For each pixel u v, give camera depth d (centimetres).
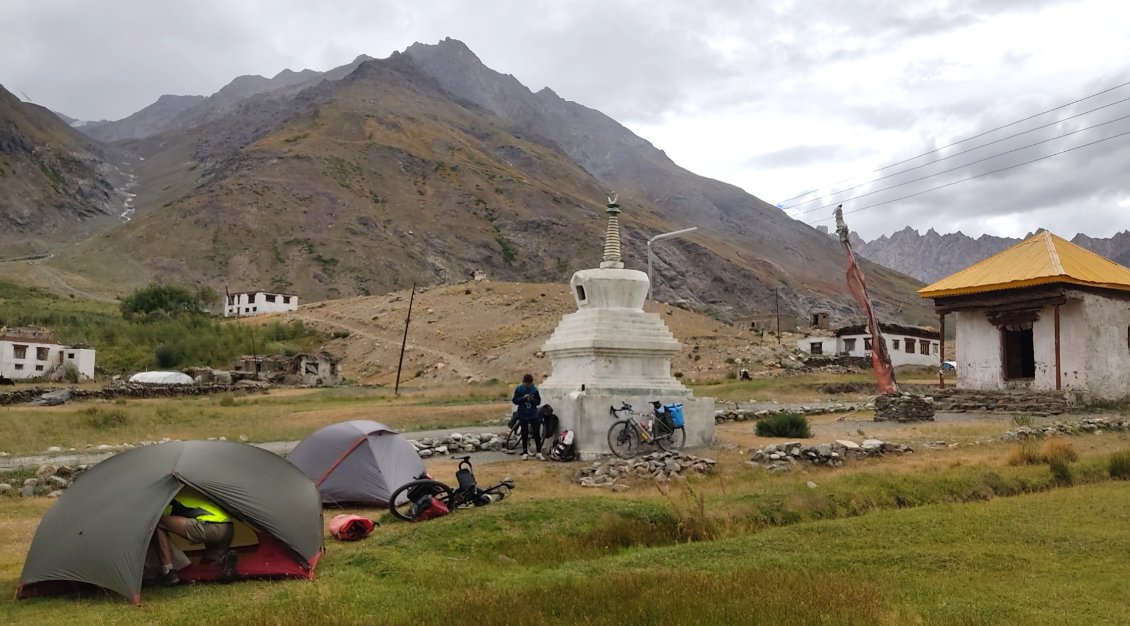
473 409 3641
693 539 1340
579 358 2272
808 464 1931
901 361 6994
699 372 6538
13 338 7144
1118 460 1811
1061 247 3569
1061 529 1288
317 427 3055
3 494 1725
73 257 18388
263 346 8981
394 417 3353
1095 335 3366
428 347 8831
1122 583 1012
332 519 1457
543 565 1172
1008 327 3572
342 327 10012
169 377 6128
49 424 3080
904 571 1077
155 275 18038
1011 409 3366
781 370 6381
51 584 1003
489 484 1747
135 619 898
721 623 865
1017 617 887
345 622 866
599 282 2312
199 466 1091
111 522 1016
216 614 909
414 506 1431
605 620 870
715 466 1912
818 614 879
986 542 1223
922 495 1580
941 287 3716
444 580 1050
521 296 10300
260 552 1112
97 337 9225
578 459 2088
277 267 19288
